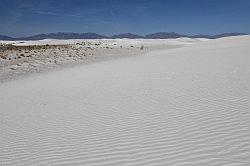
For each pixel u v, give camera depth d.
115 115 8.78
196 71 15.95
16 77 20.64
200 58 23.11
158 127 7.17
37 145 6.75
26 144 6.89
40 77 19.69
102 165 5.36
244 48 28.81
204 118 7.46
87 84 15.06
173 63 21.41
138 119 8.09
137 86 13.25
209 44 48.44
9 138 7.46
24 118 9.37
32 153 6.26
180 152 5.52
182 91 11.14
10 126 8.57
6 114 10.10
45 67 25.23
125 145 6.20
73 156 5.90
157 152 5.64
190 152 5.46
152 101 10.06
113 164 5.34
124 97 11.20
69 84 15.50
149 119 7.96
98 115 8.98
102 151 6.01
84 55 34.38
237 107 8.14
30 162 5.79
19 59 29.00
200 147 5.63
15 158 6.07
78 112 9.56
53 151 6.27
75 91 13.38
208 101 9.20
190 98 9.90
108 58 33.06
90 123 8.19
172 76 15.13
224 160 4.96
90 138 6.89
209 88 11.12
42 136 7.39
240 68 15.10
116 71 19.52
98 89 13.38
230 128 6.49
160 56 29.70
